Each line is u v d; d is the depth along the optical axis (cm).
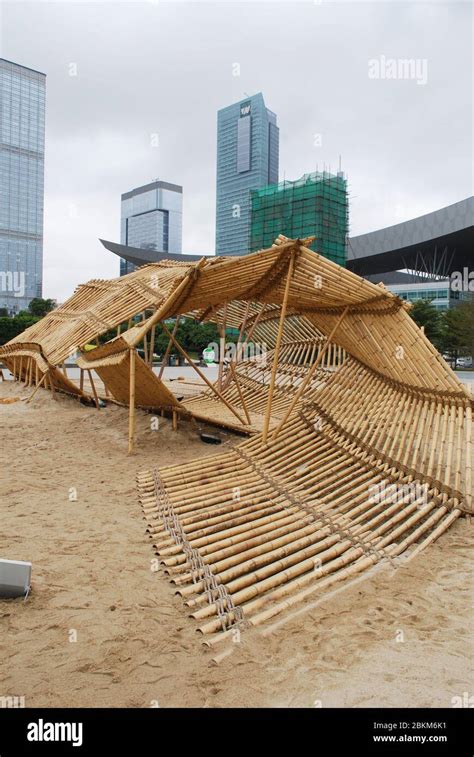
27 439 941
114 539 497
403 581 420
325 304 796
